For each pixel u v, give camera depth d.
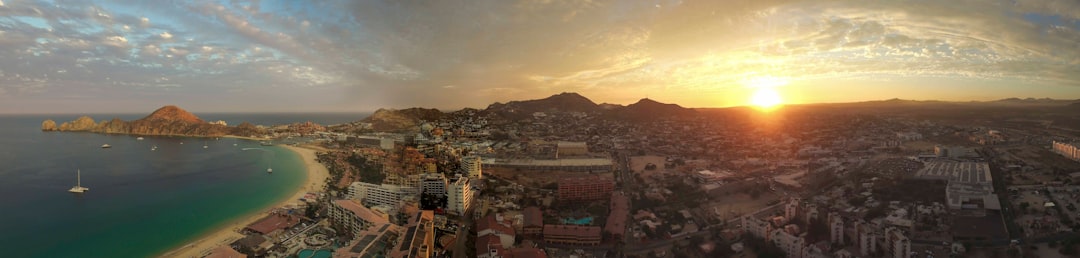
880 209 188.00
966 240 156.00
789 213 190.75
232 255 167.00
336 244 189.88
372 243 162.75
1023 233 157.00
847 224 176.12
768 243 167.88
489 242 167.38
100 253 188.50
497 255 159.12
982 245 152.62
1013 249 147.88
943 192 197.75
